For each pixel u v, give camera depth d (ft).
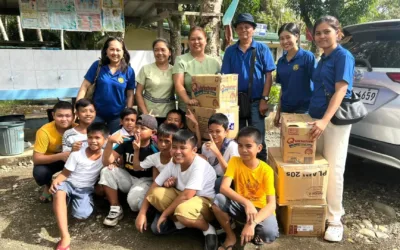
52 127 11.36
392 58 10.85
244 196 9.03
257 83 12.53
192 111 11.37
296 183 9.24
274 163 9.73
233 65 12.58
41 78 17.81
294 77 11.65
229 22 18.90
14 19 52.11
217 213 8.80
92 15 19.88
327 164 9.24
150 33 42.73
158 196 9.37
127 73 12.74
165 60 12.71
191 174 9.25
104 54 12.22
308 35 45.73
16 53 17.07
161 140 9.76
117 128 13.03
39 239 9.68
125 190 10.77
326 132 9.50
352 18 45.19
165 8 23.17
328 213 9.81
